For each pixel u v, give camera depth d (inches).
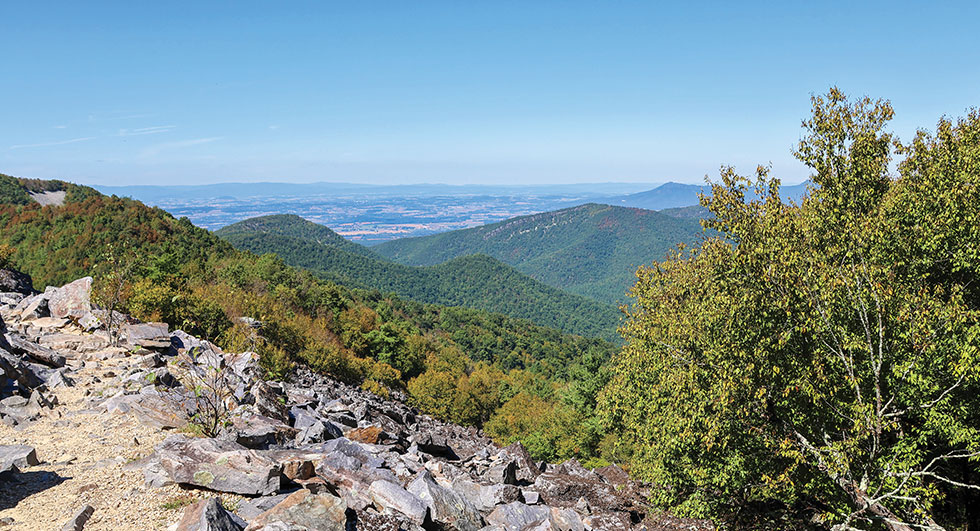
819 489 611.8
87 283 1050.7
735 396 560.7
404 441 772.6
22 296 1195.9
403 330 4658.0
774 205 589.9
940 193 568.4
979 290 603.8
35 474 367.9
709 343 614.2
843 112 632.4
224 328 1408.7
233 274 2869.1
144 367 747.4
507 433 2625.5
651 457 767.1
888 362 525.3
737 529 659.4
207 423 462.9
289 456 389.1
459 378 3811.5
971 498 679.7
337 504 302.8
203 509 283.3
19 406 526.6
